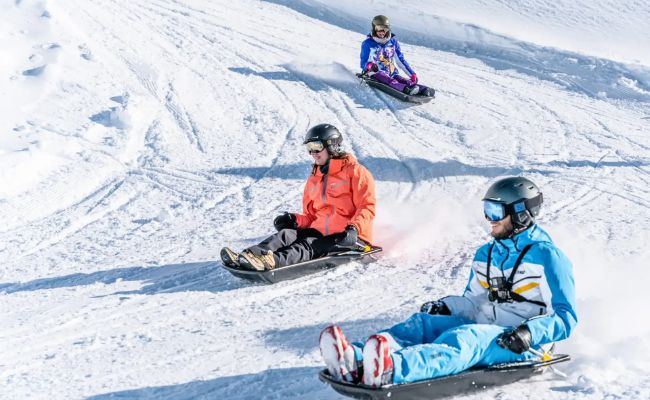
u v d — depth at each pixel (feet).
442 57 64.44
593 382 16.05
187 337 20.58
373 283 24.58
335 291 23.89
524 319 16.26
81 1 67.05
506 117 48.55
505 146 42.83
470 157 40.91
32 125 45.03
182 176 40.16
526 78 58.65
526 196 16.22
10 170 39.17
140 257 29.35
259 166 41.14
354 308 22.30
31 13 58.23
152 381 17.65
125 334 21.07
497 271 16.58
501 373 15.72
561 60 61.82
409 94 50.55
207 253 29.25
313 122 47.70
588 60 61.00
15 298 25.32
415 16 73.82
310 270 25.39
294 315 21.91
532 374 16.26
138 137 45.50
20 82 49.55
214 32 65.87
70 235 33.30
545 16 78.23
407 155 41.32
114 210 36.27
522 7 80.59
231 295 23.93
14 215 35.70
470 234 29.66
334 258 25.62
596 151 41.65
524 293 16.31
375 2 78.54
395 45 53.06
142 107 48.52
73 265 28.99
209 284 25.32
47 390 17.39
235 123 47.78
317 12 76.23
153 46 59.93
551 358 16.42
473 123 47.19
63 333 21.42
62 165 41.39
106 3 68.90
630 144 43.19
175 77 54.13
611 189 35.06
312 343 19.63
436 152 41.86
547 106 51.26
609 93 55.16
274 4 78.13
